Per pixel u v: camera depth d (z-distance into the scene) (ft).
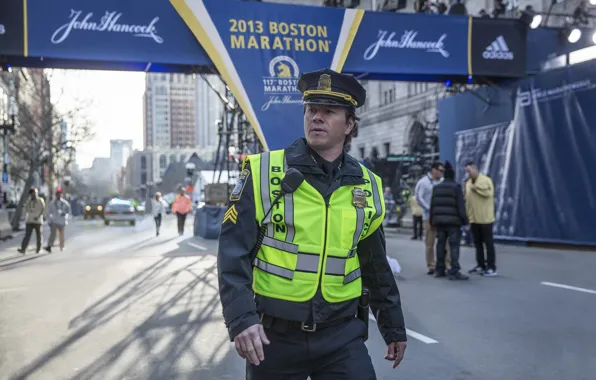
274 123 40.37
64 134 127.34
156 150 518.37
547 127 48.62
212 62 40.50
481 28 47.52
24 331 21.50
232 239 7.48
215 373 16.55
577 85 45.65
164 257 46.85
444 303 25.82
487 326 21.49
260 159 7.80
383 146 126.00
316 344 7.44
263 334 6.99
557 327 21.21
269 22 41.01
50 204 54.29
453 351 18.31
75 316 24.11
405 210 84.17
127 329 21.79
